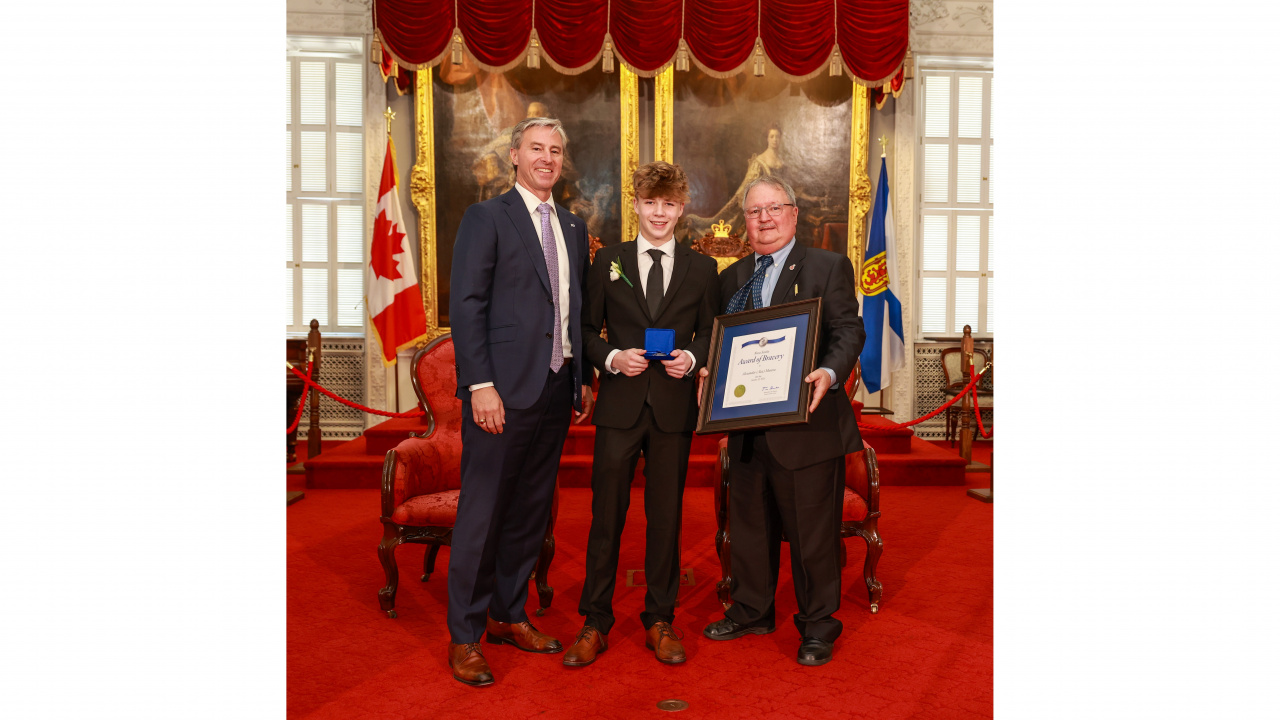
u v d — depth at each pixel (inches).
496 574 116.6
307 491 238.8
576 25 297.7
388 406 325.7
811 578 111.2
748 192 115.0
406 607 137.9
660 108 325.4
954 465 247.4
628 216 326.0
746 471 118.7
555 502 135.2
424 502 133.3
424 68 314.3
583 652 109.2
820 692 101.9
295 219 334.6
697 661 111.4
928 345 343.3
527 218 107.3
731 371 110.2
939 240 346.9
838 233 330.6
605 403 110.7
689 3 299.6
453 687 104.1
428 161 320.5
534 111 323.0
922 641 120.2
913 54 338.3
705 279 115.3
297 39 328.2
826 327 113.6
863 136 328.8
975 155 346.9
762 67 301.3
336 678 107.4
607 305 114.3
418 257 323.0
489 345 105.9
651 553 113.5
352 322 338.0
